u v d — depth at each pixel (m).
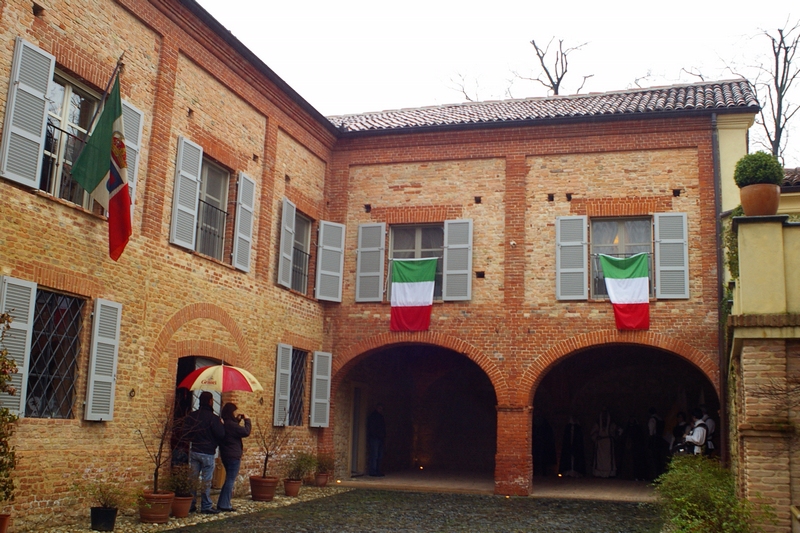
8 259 10.27
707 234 17.45
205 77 14.98
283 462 17.06
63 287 11.16
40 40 11.03
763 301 10.19
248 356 15.89
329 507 14.43
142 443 12.66
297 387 18.17
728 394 15.75
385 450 21.88
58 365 11.20
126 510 12.10
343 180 19.83
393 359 22.41
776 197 10.85
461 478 20.50
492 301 18.36
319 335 19.06
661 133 18.08
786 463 9.66
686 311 17.23
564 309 17.91
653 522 13.31
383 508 14.52
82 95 12.17
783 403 9.80
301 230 18.98
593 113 18.25
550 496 17.14
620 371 22.45
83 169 11.23
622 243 18.22
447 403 23.62
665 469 20.92
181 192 13.92
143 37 13.30
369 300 19.08
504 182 18.84
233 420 13.52
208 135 15.00
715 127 17.77
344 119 22.20
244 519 12.51
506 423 17.73
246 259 15.89
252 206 16.20
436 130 19.27
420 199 19.30
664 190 17.89
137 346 12.66
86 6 11.95
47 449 10.77
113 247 11.47
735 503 9.81
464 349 18.30
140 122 12.95
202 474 12.87
